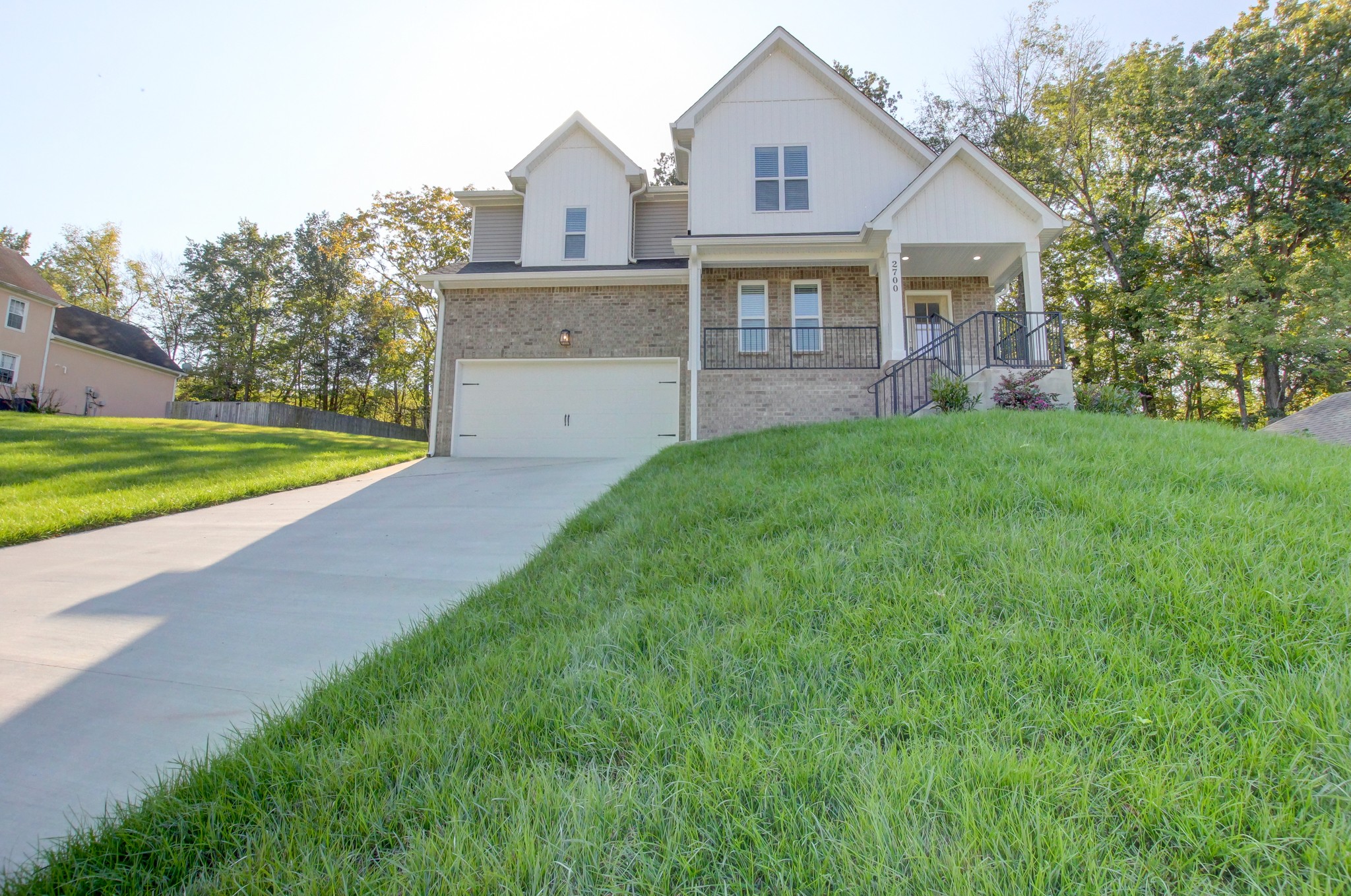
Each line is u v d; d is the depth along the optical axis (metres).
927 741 1.66
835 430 6.67
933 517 3.33
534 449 11.94
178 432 12.32
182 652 2.95
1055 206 20.33
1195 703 1.70
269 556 4.79
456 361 12.23
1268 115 16.83
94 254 35.41
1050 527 3.01
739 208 12.27
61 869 1.48
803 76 12.61
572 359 12.08
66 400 22.73
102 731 2.25
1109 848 1.30
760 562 3.09
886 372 10.35
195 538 5.42
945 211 10.55
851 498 3.87
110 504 6.39
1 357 20.70
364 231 25.95
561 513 5.96
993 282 12.37
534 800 1.54
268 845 1.48
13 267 21.92
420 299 27.34
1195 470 3.73
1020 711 1.76
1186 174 17.77
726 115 12.59
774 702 1.91
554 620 2.84
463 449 12.02
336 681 2.39
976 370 11.43
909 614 2.37
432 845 1.42
